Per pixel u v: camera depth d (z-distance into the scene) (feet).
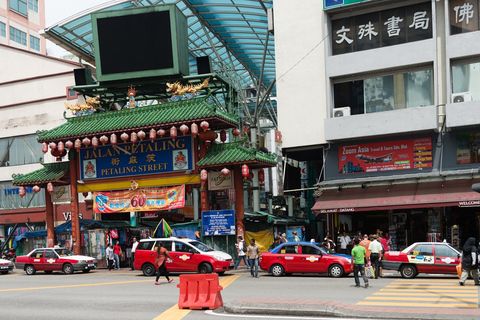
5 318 44.27
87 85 111.45
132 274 90.43
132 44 106.11
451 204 81.35
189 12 134.92
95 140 101.50
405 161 91.91
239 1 123.85
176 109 98.99
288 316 41.19
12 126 136.87
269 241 101.86
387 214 96.84
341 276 76.02
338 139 95.50
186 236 100.78
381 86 95.45
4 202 136.87
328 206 90.84
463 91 88.94
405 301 47.98
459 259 70.64
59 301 53.98
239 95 163.94
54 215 127.75
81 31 127.75
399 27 94.17
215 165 94.17
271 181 122.42
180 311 45.21
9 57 141.90
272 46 156.97
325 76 99.19
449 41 88.33
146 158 102.42
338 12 98.58
